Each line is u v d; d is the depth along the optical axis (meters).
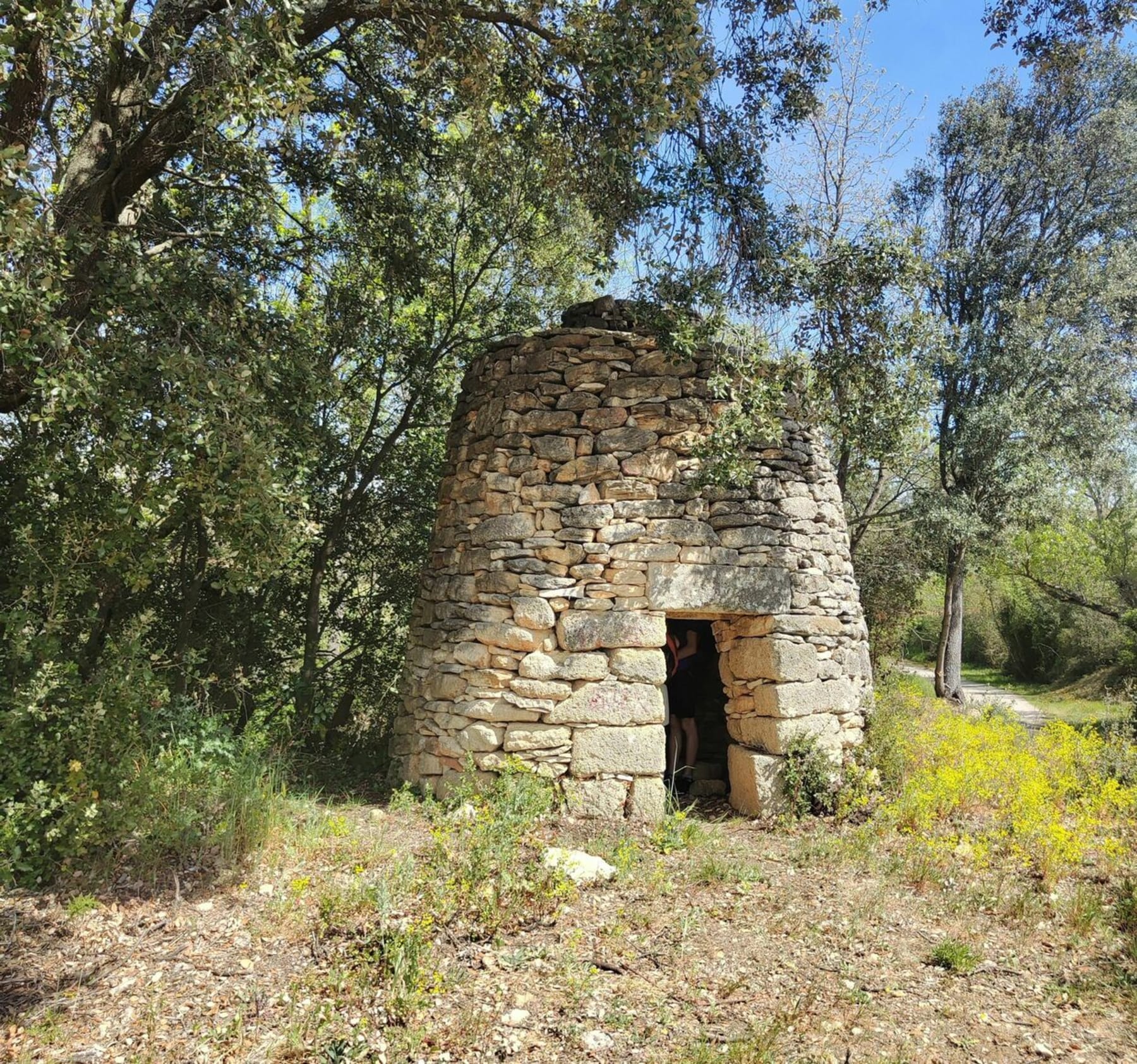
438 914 4.33
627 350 7.26
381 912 4.25
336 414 10.97
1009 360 17.25
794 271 8.05
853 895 5.19
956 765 7.29
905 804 6.55
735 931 4.61
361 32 8.79
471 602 7.06
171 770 5.74
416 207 10.99
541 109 7.50
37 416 5.00
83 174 5.73
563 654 6.70
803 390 7.77
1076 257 18.05
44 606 5.73
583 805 6.42
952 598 18.69
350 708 11.49
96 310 5.40
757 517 7.11
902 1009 3.87
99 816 4.99
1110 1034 3.75
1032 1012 3.91
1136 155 17.64
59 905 4.52
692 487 6.84
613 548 6.82
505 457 7.21
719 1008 3.79
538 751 6.56
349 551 11.73
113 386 5.06
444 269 11.51
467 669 6.91
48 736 5.19
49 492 6.23
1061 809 6.96
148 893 4.72
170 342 5.45
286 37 5.06
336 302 10.12
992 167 18.59
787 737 6.82
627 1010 3.71
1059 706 20.55
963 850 5.95
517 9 6.57
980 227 19.28
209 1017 3.54
